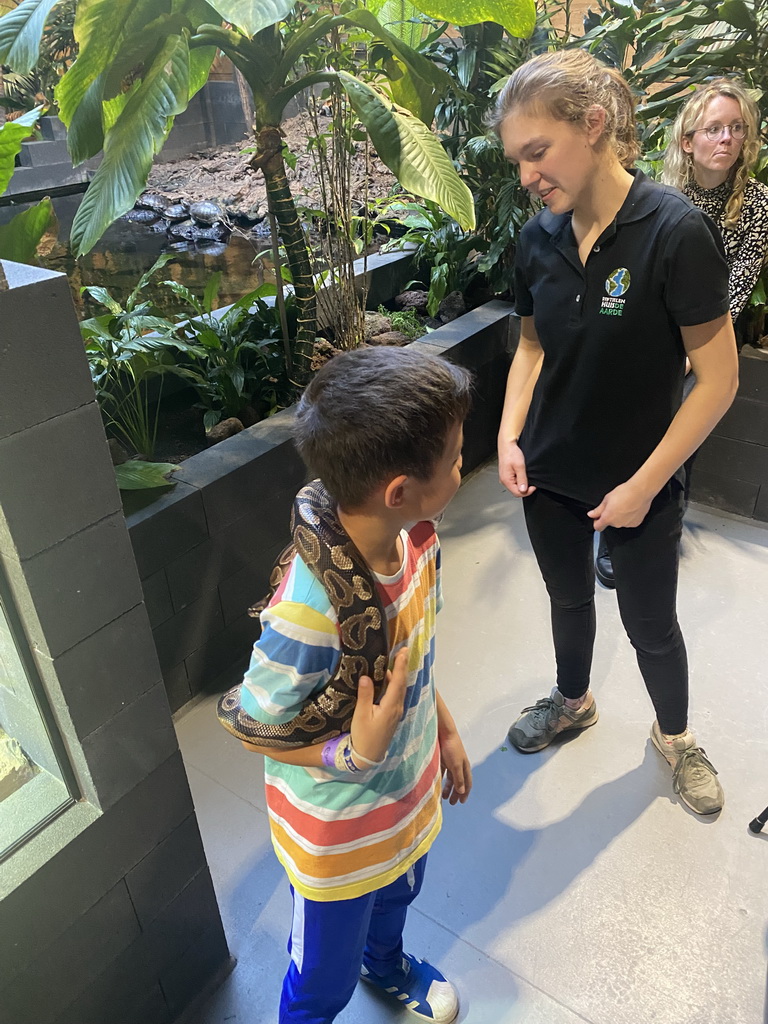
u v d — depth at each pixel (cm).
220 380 272
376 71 276
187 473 218
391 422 79
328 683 89
